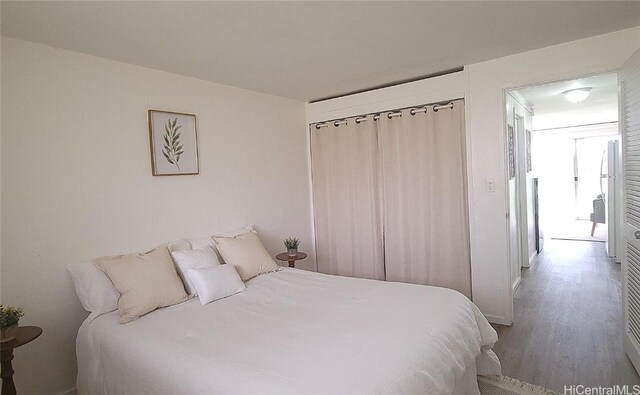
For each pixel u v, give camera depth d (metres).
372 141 3.81
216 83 3.32
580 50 2.66
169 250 2.68
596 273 4.53
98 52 2.46
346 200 4.07
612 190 5.21
